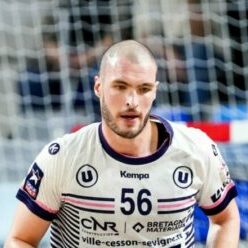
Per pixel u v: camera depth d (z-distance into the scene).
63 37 17.22
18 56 18.14
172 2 17.64
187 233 7.55
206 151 7.50
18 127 17.27
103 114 7.04
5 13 19.17
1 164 15.71
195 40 16.98
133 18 17.34
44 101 17.28
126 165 7.17
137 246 7.35
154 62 6.90
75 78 16.88
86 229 7.32
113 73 6.77
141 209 7.20
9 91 17.81
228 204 7.90
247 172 13.59
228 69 16.75
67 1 17.19
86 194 7.20
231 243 7.79
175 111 15.48
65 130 16.47
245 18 17.00
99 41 16.94
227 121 14.34
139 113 6.80
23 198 7.45
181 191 7.32
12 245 7.43
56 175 7.25
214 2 17.27
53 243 7.80
